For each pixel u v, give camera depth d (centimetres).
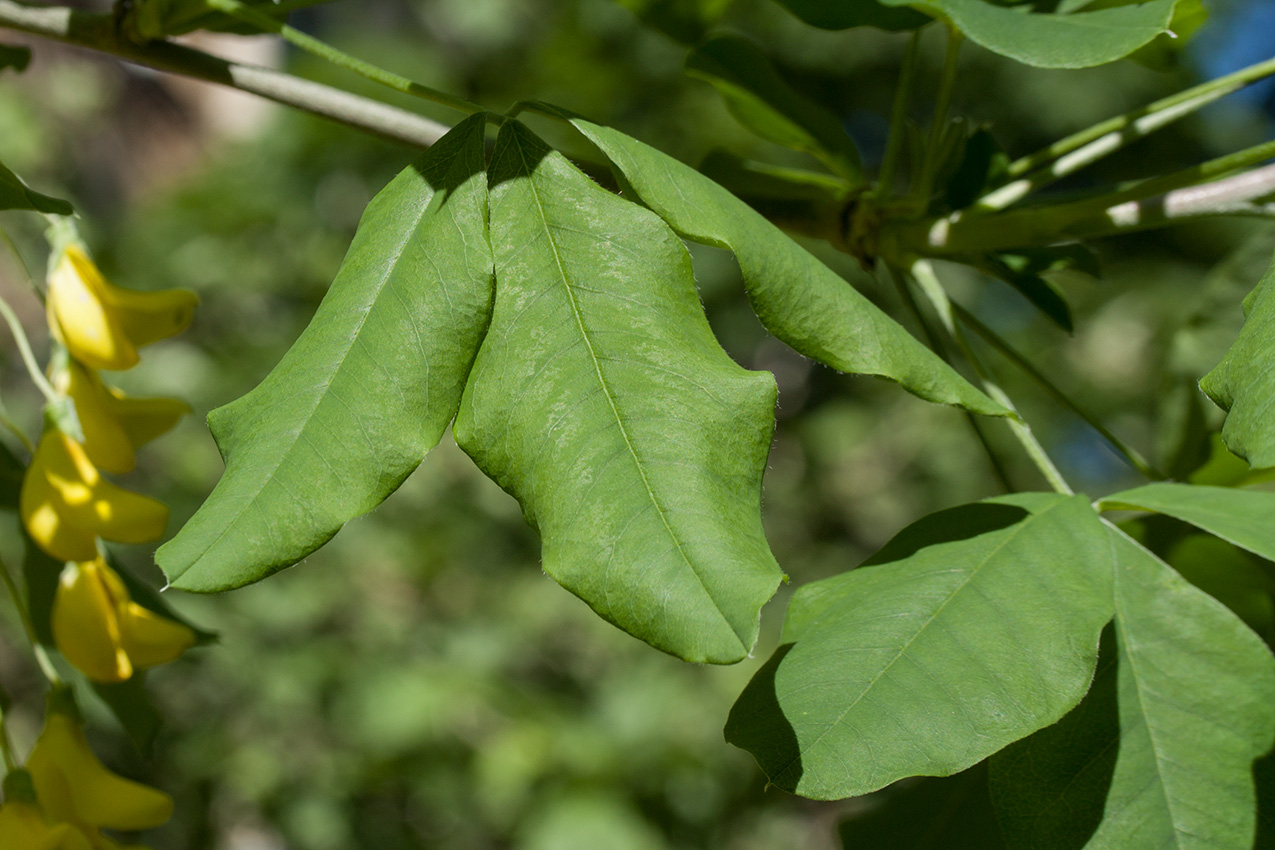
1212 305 41
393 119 38
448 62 164
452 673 130
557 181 30
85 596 36
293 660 126
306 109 38
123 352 36
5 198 31
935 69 204
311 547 29
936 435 196
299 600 133
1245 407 29
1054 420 200
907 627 31
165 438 139
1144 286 210
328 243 153
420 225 30
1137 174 212
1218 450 39
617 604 29
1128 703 32
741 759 131
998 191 38
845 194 39
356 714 125
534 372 30
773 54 199
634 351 30
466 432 30
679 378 30
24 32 38
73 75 175
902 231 38
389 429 30
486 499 149
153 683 120
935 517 33
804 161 162
